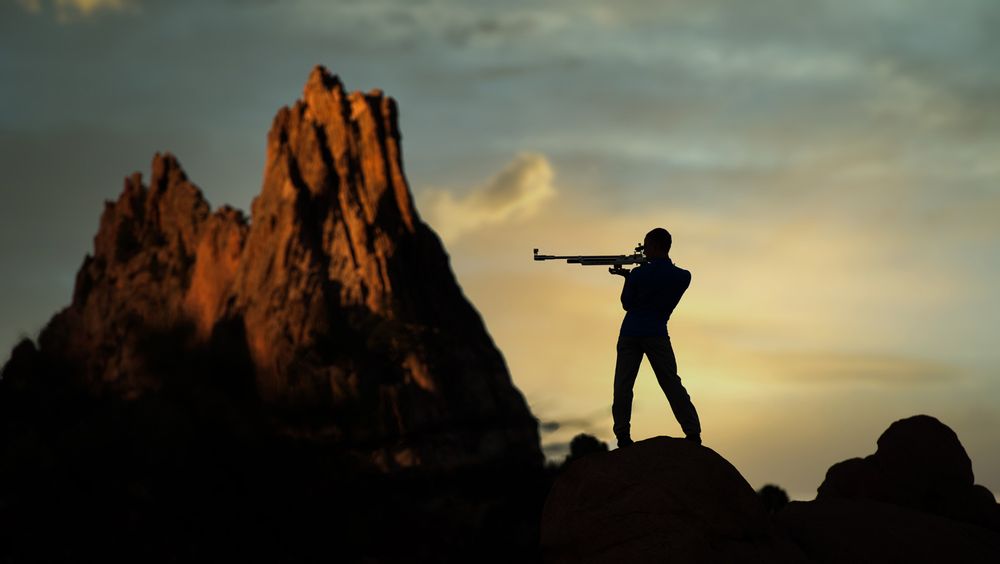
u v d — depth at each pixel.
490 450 130.75
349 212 146.75
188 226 154.75
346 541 109.88
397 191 156.38
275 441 121.00
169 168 162.00
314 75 157.25
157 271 151.12
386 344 134.62
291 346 131.50
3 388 135.62
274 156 150.50
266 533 108.94
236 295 139.12
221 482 113.50
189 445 115.88
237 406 124.62
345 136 153.00
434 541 114.00
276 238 141.12
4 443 114.19
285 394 126.56
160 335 138.12
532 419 142.62
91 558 102.00
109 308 147.12
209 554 105.19
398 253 148.75
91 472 110.50
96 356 141.38
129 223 160.25
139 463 112.12
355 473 119.19
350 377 128.75
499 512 120.69
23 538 101.88
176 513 108.12
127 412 118.06
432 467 123.25
